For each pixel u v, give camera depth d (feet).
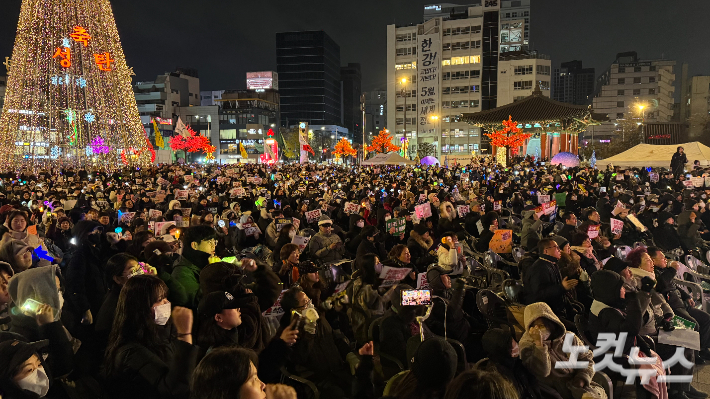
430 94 322.75
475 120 152.15
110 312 13.33
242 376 7.31
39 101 114.52
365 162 138.51
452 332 16.83
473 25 319.68
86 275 17.20
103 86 121.90
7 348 9.25
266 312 13.97
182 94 428.15
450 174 113.29
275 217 35.63
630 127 268.00
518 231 38.37
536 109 144.46
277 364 12.28
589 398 12.30
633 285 18.71
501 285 22.16
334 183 75.00
